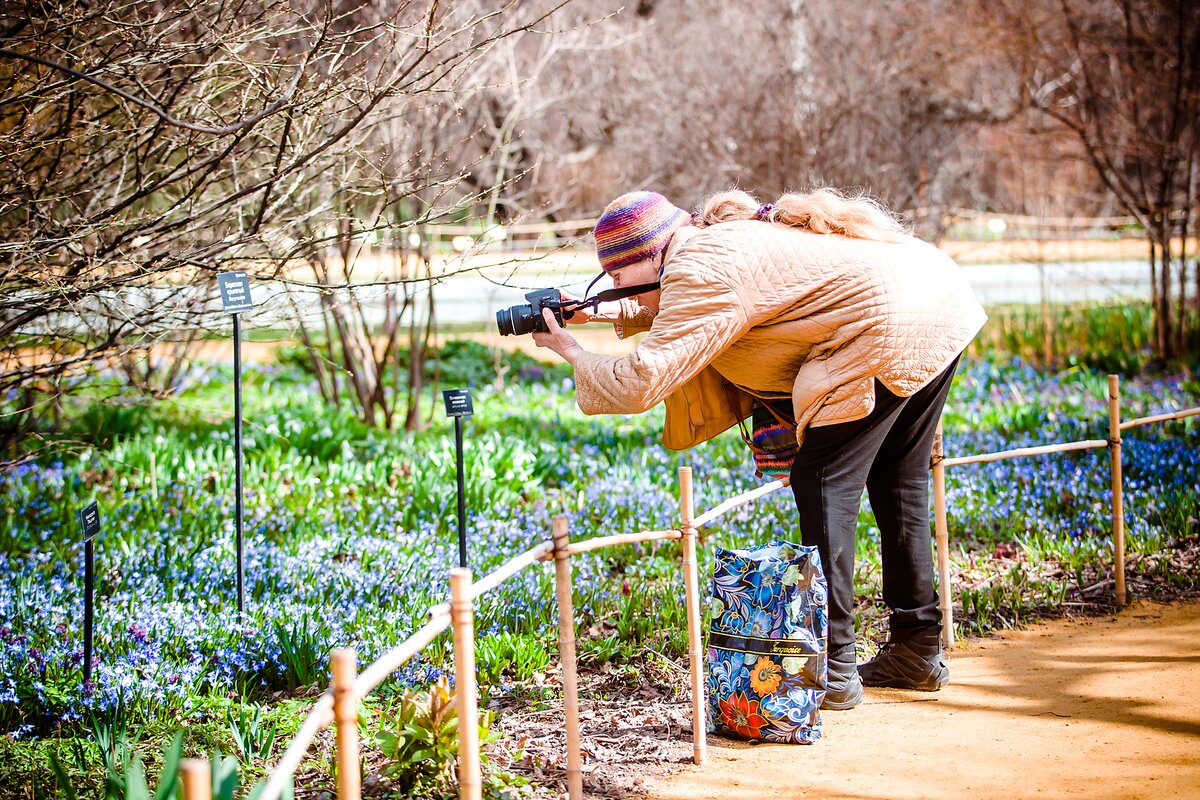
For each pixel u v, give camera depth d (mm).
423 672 3918
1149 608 4734
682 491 3314
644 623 4480
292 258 5262
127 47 4703
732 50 13055
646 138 13727
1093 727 3463
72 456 7816
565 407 10203
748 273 3342
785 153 12562
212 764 3271
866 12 13133
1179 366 10609
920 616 3848
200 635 4195
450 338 13977
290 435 7941
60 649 4039
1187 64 11547
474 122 9750
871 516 5848
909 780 3123
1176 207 11867
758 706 3430
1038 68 13117
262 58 6055
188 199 4906
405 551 5398
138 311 5629
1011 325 12742
